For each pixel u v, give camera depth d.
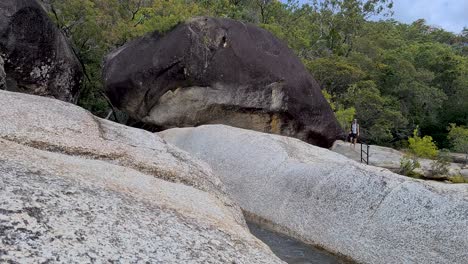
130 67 14.39
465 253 4.94
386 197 6.23
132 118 15.96
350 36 38.16
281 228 7.51
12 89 13.74
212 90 13.69
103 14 19.42
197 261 2.06
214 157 9.90
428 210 5.66
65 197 2.25
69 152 4.43
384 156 17.44
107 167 4.05
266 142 9.67
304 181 7.65
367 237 6.04
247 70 13.95
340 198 6.79
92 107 20.78
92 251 1.81
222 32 14.20
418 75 33.41
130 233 2.11
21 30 13.34
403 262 5.46
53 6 18.72
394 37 49.31
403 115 31.91
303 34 31.06
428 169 16.58
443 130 34.62
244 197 8.59
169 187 4.08
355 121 17.48
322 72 28.28
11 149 3.13
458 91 34.72
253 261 2.34
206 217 3.05
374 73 33.03
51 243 1.75
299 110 14.57
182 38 13.62
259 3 30.23
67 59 15.31
